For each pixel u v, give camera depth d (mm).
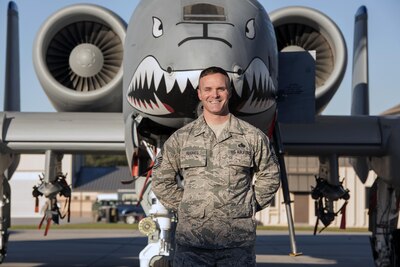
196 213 3570
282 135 8492
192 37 5875
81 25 9000
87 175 48312
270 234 24016
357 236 23234
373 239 9797
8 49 9789
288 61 7594
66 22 8883
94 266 11602
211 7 6137
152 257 6445
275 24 8688
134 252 14867
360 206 33875
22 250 15312
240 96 5828
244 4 6359
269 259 13492
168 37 6012
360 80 9719
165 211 6469
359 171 10094
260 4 6695
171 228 6629
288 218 6926
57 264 11867
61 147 8211
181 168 3689
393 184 8602
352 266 12039
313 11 8672
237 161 3588
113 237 20828
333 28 8641
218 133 3639
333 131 8523
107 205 39625
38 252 14719
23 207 42438
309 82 7543
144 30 6312
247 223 3604
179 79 5762
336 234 24891
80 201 46188
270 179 3705
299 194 33969
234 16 6129
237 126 3652
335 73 8602
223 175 3576
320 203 9062
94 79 9000
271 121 6688
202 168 3590
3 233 9148
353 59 9977
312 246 17844
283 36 8852
